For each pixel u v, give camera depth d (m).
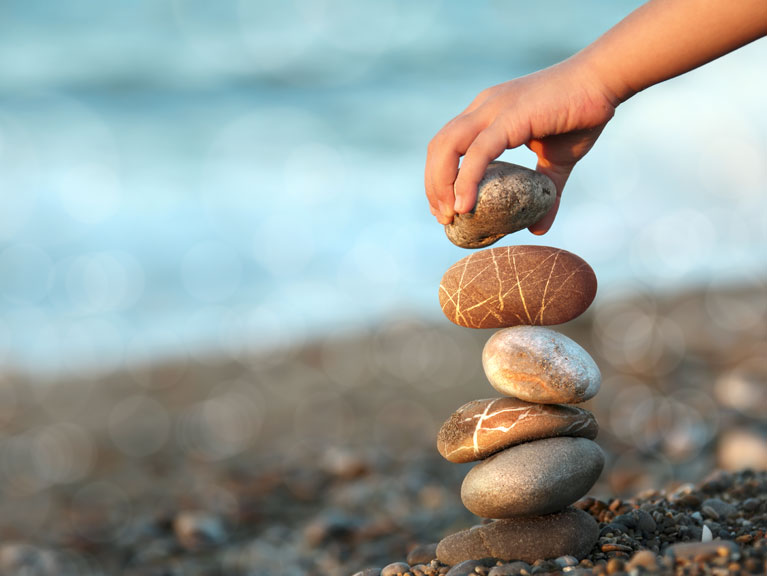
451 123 1.01
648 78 0.99
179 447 2.15
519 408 1.02
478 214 1.01
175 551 1.42
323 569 1.31
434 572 1.02
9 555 1.43
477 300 1.02
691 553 0.94
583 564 0.99
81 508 1.72
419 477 1.63
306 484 1.65
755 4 0.97
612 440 1.86
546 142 1.05
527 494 1.00
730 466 1.52
